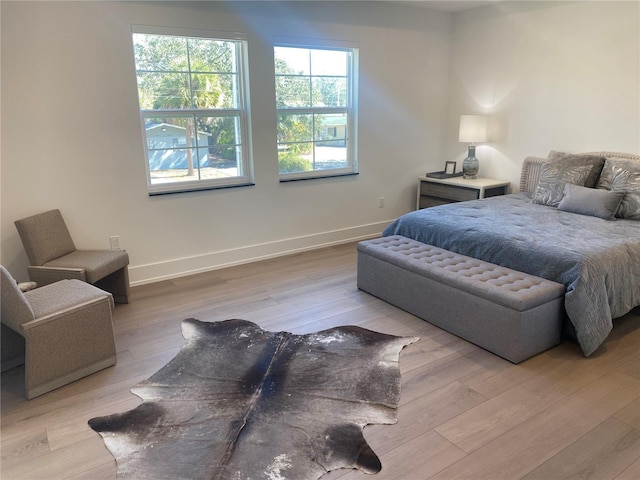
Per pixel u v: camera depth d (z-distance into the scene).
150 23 3.54
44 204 3.40
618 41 3.99
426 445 1.97
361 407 2.23
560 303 2.72
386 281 3.44
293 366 2.60
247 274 4.13
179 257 4.07
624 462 1.87
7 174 3.23
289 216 4.66
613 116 4.12
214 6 3.78
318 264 4.39
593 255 2.72
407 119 5.31
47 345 2.33
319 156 4.82
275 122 4.35
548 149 4.67
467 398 2.30
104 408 2.25
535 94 4.68
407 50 5.09
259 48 4.09
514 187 5.04
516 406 2.23
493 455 1.91
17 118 3.20
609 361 2.63
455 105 5.54
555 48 4.44
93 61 3.38
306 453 1.93
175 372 2.55
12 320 2.29
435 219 3.65
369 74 4.87
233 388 2.39
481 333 2.77
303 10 4.25
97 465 1.89
